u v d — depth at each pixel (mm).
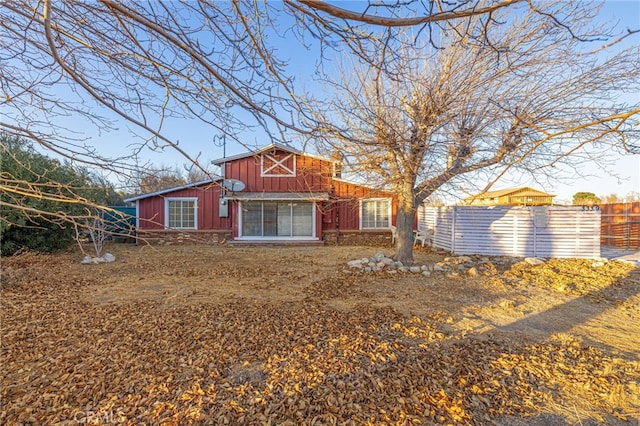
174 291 5855
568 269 8047
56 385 2709
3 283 5969
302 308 4875
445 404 2545
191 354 3287
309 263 8969
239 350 3389
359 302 5281
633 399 2668
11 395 2566
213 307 4840
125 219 2398
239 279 6949
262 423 2293
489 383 2855
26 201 8461
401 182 7273
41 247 9758
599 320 4676
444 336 3875
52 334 3762
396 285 6512
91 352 3309
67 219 1917
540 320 4617
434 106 4355
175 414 2363
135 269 8023
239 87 2301
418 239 12766
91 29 2047
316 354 3320
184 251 11383
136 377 2844
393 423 2326
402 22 1587
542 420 2402
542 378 2959
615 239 13719
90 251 10930
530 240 9648
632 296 5891
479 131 4785
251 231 13484
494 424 2350
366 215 14023
